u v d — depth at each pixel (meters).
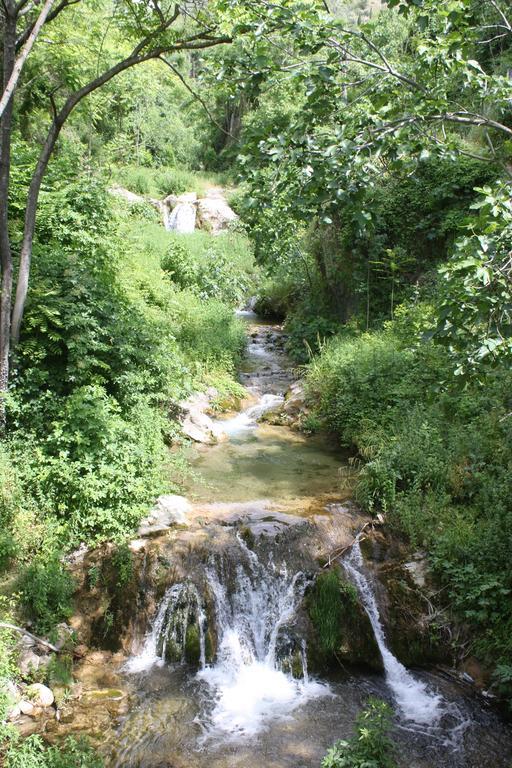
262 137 4.59
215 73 5.14
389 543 7.54
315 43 4.43
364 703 6.11
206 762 5.27
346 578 7.00
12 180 10.70
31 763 4.97
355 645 6.68
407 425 9.01
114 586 6.88
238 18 5.24
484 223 3.82
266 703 6.07
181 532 7.36
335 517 7.73
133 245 15.30
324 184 4.32
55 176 11.91
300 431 11.25
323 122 4.71
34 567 6.61
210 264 17.78
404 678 6.53
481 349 3.65
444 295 3.93
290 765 5.25
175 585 6.85
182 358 11.79
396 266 12.66
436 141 4.64
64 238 10.73
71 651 6.47
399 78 4.43
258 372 14.20
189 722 5.75
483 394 8.74
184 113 35.78
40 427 7.87
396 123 4.40
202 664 6.55
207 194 29.92
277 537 7.22
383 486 8.00
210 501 8.26
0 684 5.53
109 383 9.27
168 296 14.00
